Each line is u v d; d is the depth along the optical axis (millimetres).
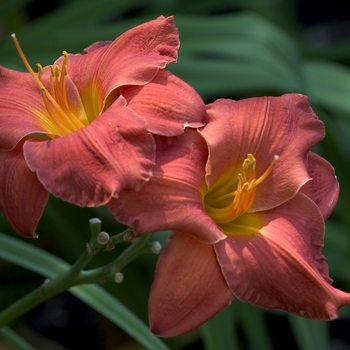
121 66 688
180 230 646
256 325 890
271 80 886
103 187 636
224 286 655
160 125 658
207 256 655
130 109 657
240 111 688
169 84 674
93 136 646
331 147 903
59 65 720
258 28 910
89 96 707
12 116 687
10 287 904
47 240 916
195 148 668
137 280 858
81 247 857
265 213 689
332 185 712
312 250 682
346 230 934
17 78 709
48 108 684
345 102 931
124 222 638
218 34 903
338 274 916
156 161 655
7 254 758
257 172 687
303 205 690
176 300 647
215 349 800
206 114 678
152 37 691
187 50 894
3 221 868
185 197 651
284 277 661
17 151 674
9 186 667
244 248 664
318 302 661
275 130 689
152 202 644
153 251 686
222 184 692
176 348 857
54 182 643
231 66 890
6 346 902
